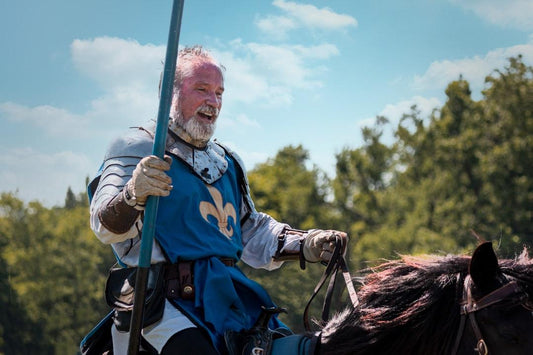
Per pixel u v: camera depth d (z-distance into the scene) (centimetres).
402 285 367
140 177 355
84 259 3972
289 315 2794
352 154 3206
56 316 3841
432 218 2886
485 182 2947
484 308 336
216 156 434
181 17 368
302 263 448
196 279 389
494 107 3156
